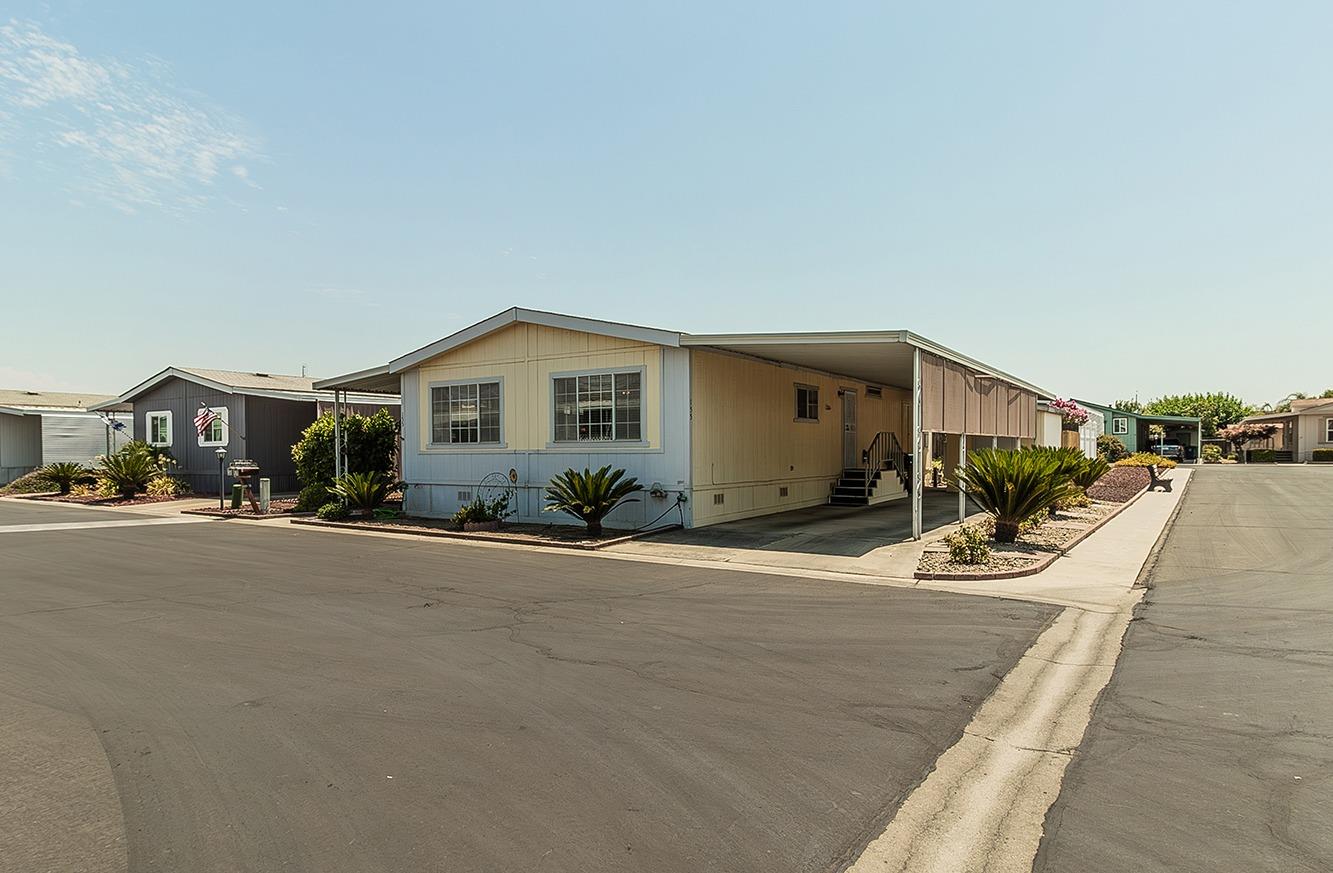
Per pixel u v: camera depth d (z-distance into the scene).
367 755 4.19
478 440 16.09
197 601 8.23
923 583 9.27
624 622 7.21
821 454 18.55
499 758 4.14
